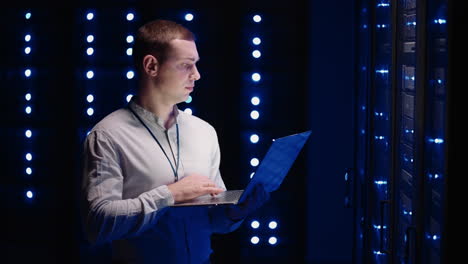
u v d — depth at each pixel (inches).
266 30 201.6
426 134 89.2
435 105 86.8
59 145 209.2
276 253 207.5
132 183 89.7
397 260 111.9
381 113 132.2
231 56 200.4
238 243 204.8
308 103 217.5
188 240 90.9
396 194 111.5
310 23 223.0
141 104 91.9
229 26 199.9
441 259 80.7
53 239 217.6
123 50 206.2
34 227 219.5
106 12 205.2
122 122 90.4
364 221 148.4
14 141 219.0
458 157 78.2
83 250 212.8
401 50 108.9
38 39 211.5
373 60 137.9
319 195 227.9
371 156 139.5
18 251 221.3
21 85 215.3
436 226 88.7
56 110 207.9
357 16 170.9
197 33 203.3
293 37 201.6
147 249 89.0
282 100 203.5
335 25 222.7
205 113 204.4
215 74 204.1
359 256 164.6
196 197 87.9
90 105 208.2
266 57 202.5
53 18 208.8
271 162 86.4
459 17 76.3
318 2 222.5
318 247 228.7
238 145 202.8
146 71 90.4
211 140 98.6
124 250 90.0
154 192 85.5
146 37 89.9
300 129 203.6
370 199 140.1
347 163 226.4
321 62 223.8
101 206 84.0
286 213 206.5
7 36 215.0
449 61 77.0
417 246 91.3
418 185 90.4
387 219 122.8
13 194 221.3
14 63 215.2
